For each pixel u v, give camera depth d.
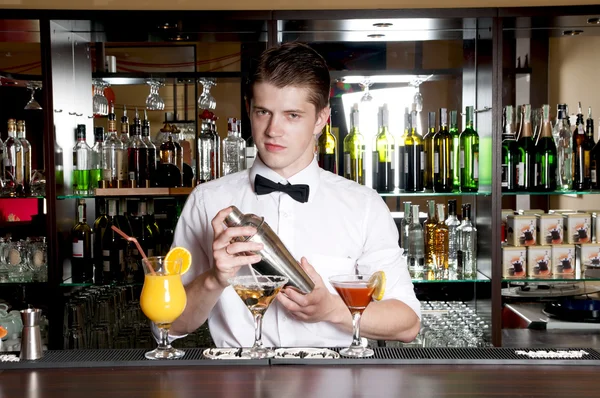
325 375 1.36
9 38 3.26
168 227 3.32
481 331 3.17
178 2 2.98
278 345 1.91
